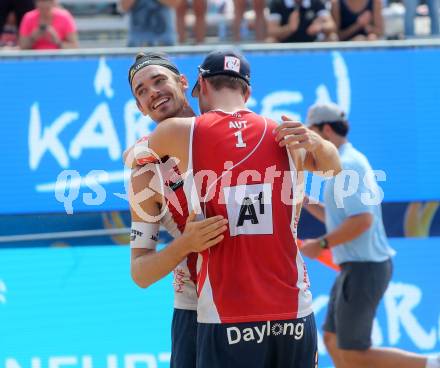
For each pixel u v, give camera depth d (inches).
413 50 518.3
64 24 605.3
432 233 525.3
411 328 519.2
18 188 497.4
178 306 320.8
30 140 497.7
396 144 518.6
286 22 636.1
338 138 478.9
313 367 302.5
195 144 292.2
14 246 499.2
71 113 500.4
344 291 484.7
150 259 295.7
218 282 288.8
